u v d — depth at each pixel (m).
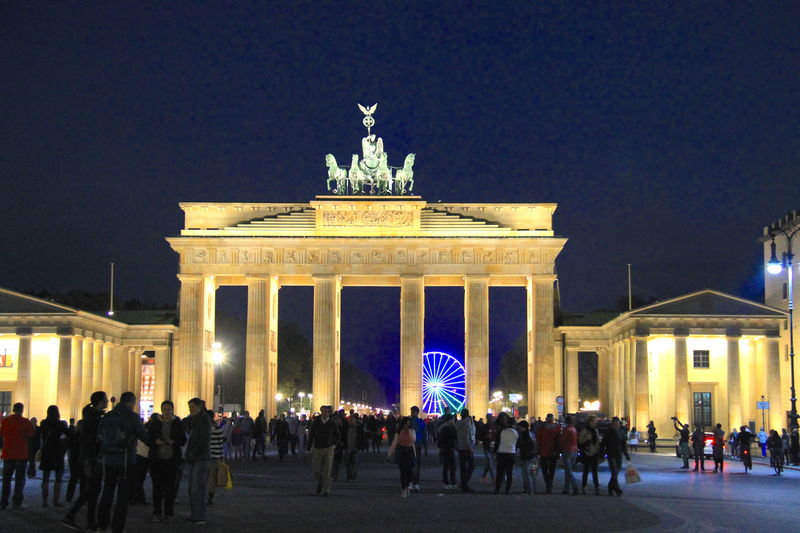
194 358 138.38
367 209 141.25
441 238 138.88
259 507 44.34
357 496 50.59
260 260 140.12
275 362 146.12
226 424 84.50
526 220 142.00
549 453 54.25
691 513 45.03
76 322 126.88
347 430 60.72
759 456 106.00
